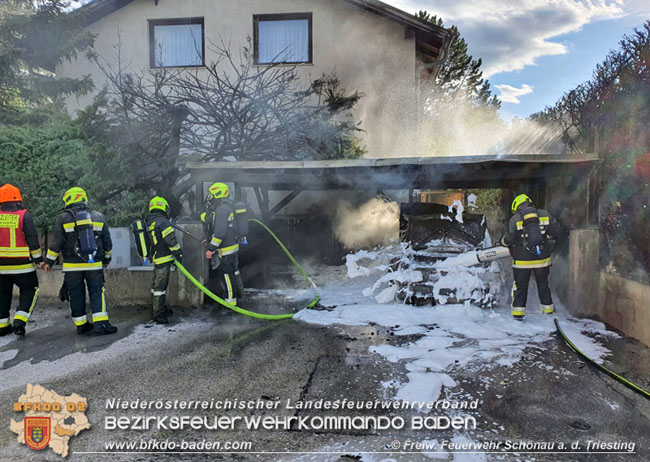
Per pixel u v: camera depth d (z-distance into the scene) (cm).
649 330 451
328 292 732
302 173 679
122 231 666
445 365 411
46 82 992
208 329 536
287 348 464
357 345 470
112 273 650
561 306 610
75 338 507
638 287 471
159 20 1152
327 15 1104
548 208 666
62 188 687
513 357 430
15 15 950
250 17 1121
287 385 373
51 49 980
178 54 1162
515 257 550
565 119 807
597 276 566
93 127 698
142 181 729
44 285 661
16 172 671
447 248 641
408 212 751
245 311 575
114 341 495
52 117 832
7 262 504
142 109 765
